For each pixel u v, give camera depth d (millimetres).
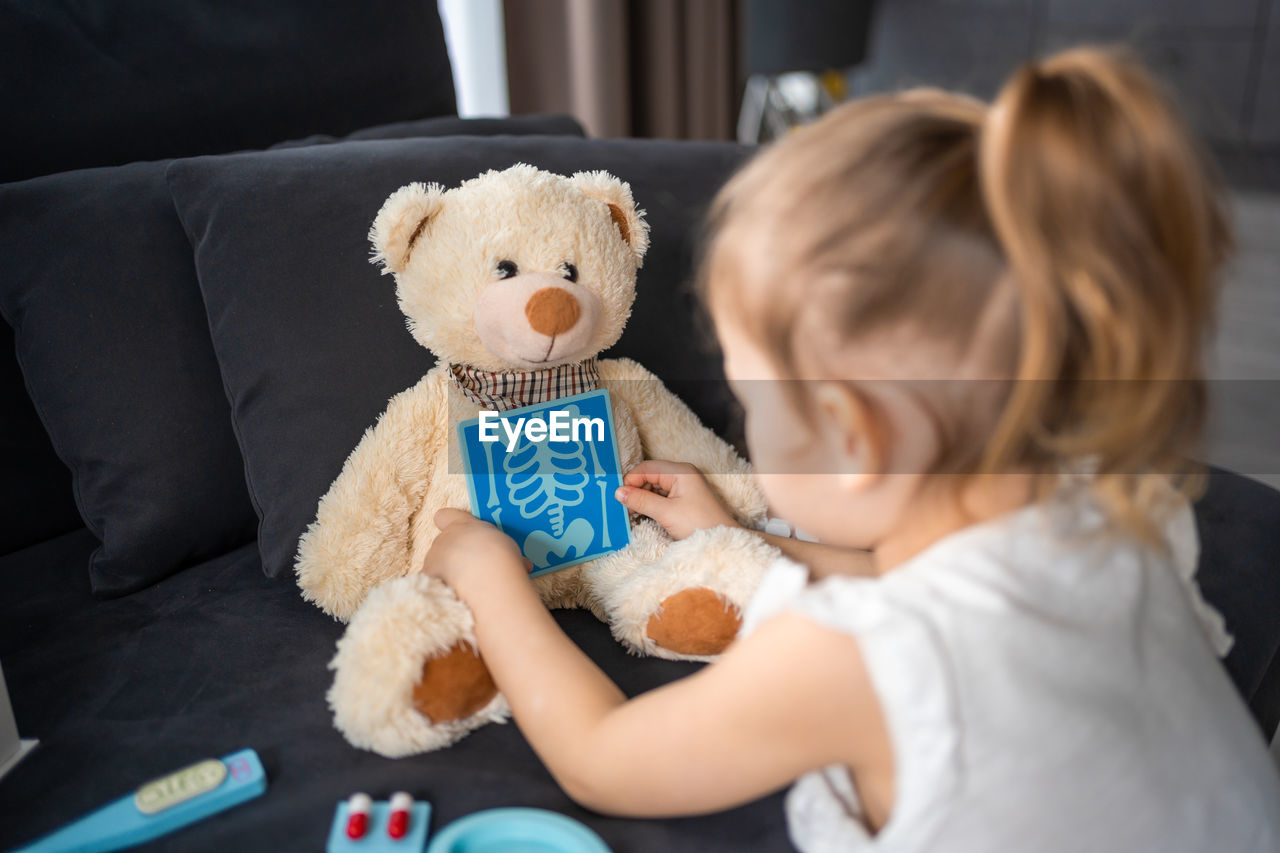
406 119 1209
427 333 771
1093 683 462
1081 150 416
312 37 1095
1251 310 2506
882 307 447
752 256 474
